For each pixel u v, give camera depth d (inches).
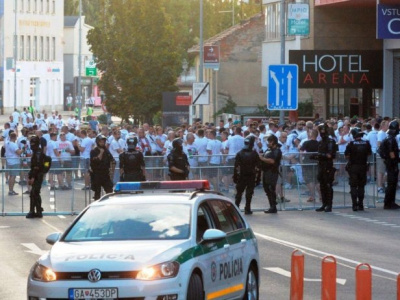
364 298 694.5
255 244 839.7
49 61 7544.3
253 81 4212.6
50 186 1716.3
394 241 1310.3
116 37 3782.0
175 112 3287.4
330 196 1720.0
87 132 2203.5
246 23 4217.5
